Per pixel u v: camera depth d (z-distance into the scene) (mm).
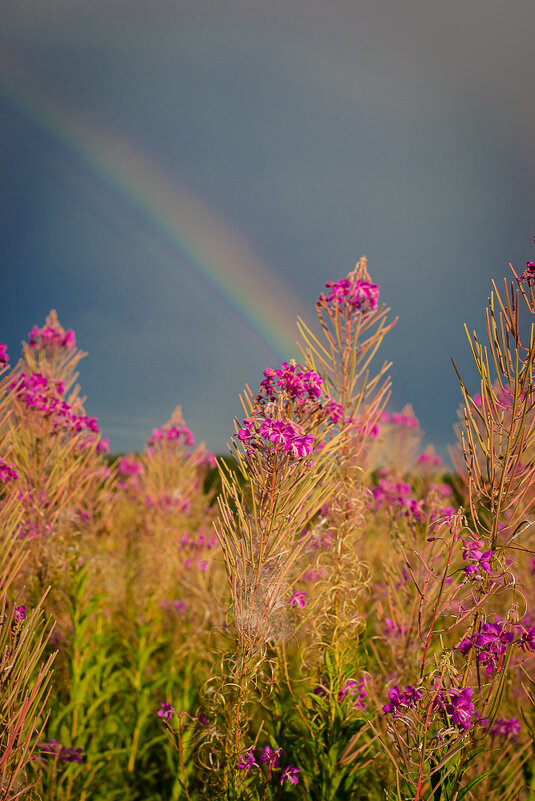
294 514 2172
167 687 3727
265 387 2318
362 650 2988
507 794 2512
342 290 2699
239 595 2188
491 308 1955
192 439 5035
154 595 4586
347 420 2701
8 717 1933
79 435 3463
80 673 3223
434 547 3123
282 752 2396
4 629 2033
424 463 5215
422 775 1798
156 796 3283
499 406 1981
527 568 2898
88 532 4176
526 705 2979
